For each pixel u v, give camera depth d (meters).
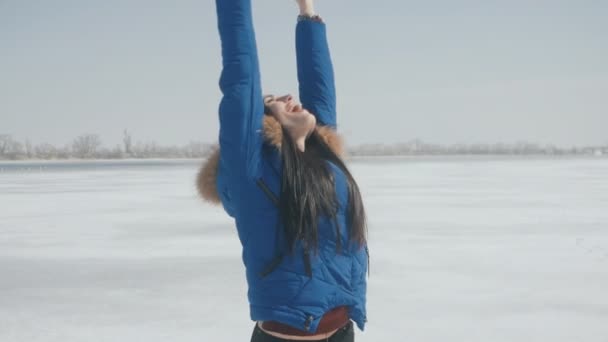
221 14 2.01
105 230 12.49
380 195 21.47
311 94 2.41
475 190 24.11
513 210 15.88
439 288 7.02
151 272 8.06
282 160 1.93
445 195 21.36
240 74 1.93
